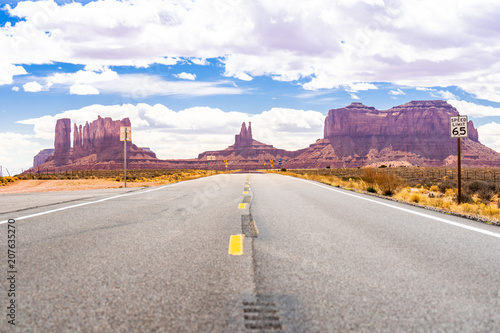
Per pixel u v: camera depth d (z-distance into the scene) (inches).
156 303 114.1
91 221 286.2
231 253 182.4
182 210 361.1
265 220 298.7
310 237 226.8
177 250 188.7
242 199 482.0
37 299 116.5
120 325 98.3
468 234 238.7
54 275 142.5
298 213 343.6
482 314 107.8
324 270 152.9
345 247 198.2
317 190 665.0
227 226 266.1
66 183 1384.1
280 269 154.1
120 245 199.8
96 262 163.2
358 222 289.0
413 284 135.0
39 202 443.8
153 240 214.2
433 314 107.5
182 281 136.5
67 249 189.0
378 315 106.3
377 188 704.4
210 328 96.8
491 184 966.4
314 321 101.8
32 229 248.7
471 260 171.0
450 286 133.0
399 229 257.3
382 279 140.9
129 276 142.3
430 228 261.7
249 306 112.0
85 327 96.9
